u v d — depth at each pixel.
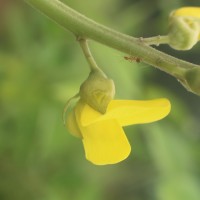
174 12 0.15
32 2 0.14
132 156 0.25
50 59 0.23
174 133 0.24
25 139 0.23
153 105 0.14
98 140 0.15
